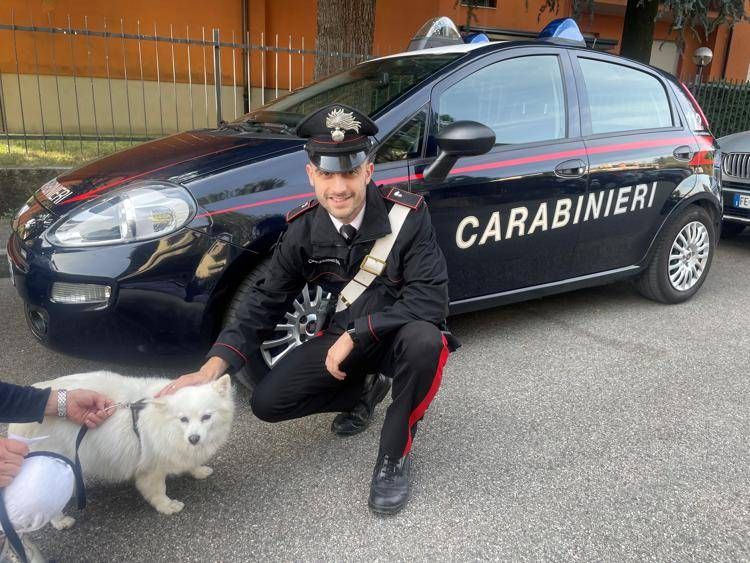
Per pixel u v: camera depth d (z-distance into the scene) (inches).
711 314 164.6
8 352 128.3
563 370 128.7
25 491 60.1
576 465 95.4
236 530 80.2
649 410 112.9
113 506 84.2
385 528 81.0
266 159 107.0
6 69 352.8
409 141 116.0
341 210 76.3
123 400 76.5
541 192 130.6
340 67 252.2
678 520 83.4
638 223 152.5
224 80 403.5
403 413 82.7
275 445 99.7
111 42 372.2
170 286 97.7
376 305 86.1
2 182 225.6
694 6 256.1
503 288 134.0
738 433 105.7
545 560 75.8
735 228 255.6
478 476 92.4
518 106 130.8
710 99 339.9
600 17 520.4
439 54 133.9
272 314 88.3
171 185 100.3
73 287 97.0
